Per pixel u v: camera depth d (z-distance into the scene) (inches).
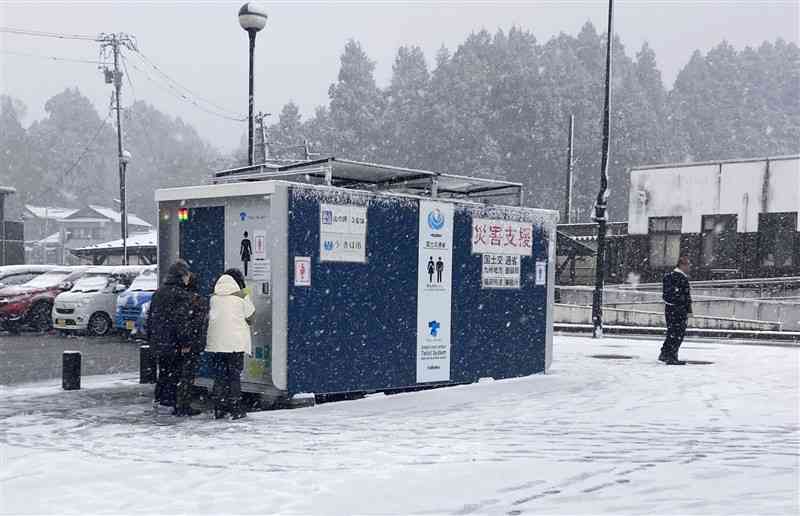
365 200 409.4
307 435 299.7
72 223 4183.1
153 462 248.5
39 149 5684.1
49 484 220.7
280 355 375.2
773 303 1015.0
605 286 1229.7
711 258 1165.7
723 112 4901.6
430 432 304.2
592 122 3833.7
